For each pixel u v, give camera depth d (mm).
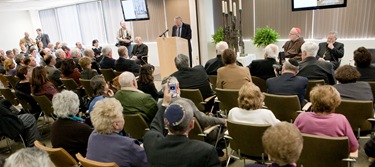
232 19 6375
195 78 3467
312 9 6258
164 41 6457
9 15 12227
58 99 2174
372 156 1809
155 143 1503
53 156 1955
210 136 2660
